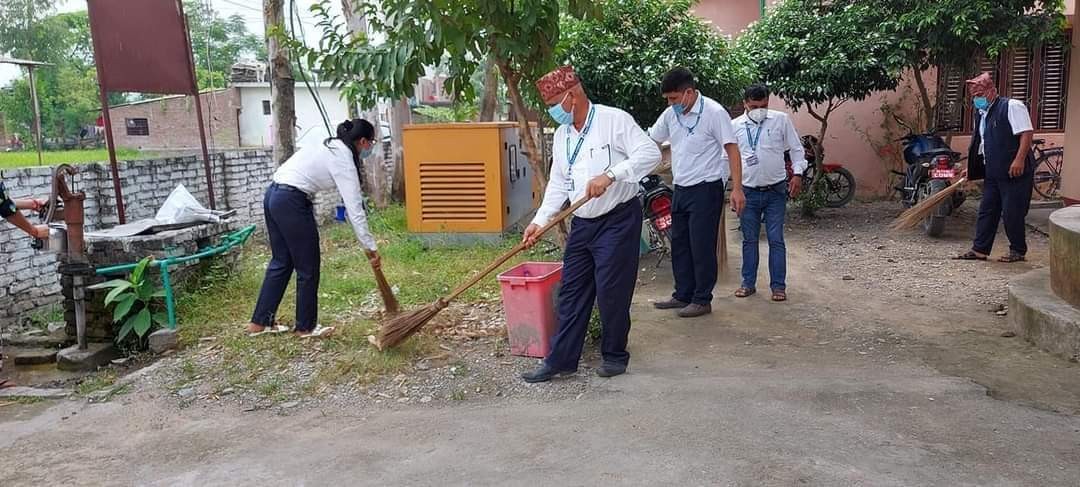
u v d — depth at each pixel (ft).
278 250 17.43
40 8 84.48
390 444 12.08
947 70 32.99
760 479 10.36
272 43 28.32
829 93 30.30
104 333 18.93
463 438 12.13
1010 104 22.31
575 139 14.11
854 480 10.24
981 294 19.89
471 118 41.91
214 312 19.43
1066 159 30.89
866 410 12.46
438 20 15.99
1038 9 30.53
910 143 31.63
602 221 13.88
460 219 28.27
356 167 17.03
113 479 11.43
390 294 17.16
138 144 86.28
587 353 15.80
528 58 17.69
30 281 22.38
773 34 31.40
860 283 21.59
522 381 14.43
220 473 11.41
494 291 20.92
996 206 23.25
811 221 31.94
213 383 15.14
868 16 30.58
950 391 13.17
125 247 18.74
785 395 13.15
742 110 36.27
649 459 11.05
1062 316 14.90
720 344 16.42
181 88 23.22
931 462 10.66
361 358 15.47
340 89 19.35
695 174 17.95
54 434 13.20
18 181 21.81
